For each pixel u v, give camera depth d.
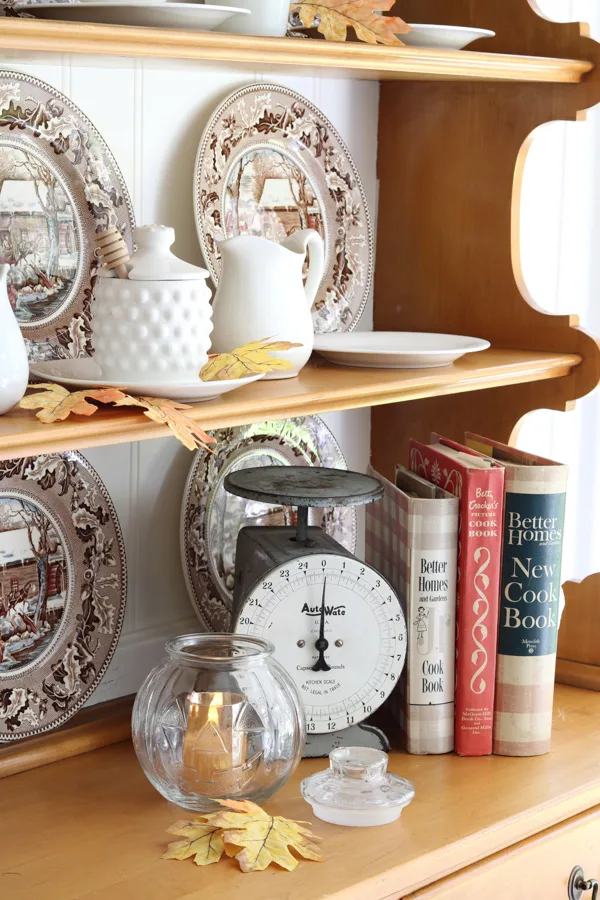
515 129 1.28
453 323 1.37
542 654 1.16
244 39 0.89
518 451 1.21
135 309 0.91
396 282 1.42
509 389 1.34
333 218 1.32
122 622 1.18
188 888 0.90
